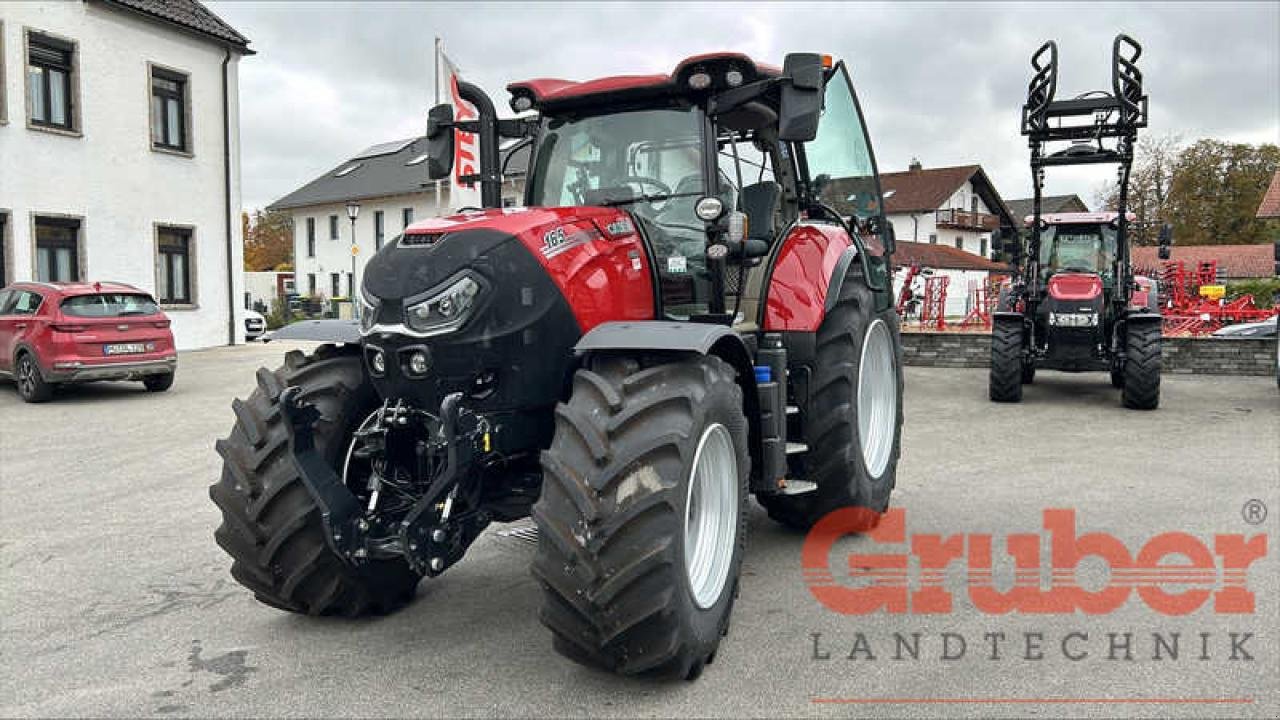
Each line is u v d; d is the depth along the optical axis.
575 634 3.24
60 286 12.57
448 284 3.56
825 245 5.26
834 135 5.82
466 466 3.53
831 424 4.99
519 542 5.43
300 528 3.82
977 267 51.25
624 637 3.22
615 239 4.06
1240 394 12.03
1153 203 61.94
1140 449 8.21
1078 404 11.26
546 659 3.74
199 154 21.03
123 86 19.25
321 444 4.00
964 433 9.16
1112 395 12.10
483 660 3.73
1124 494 6.41
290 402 3.71
